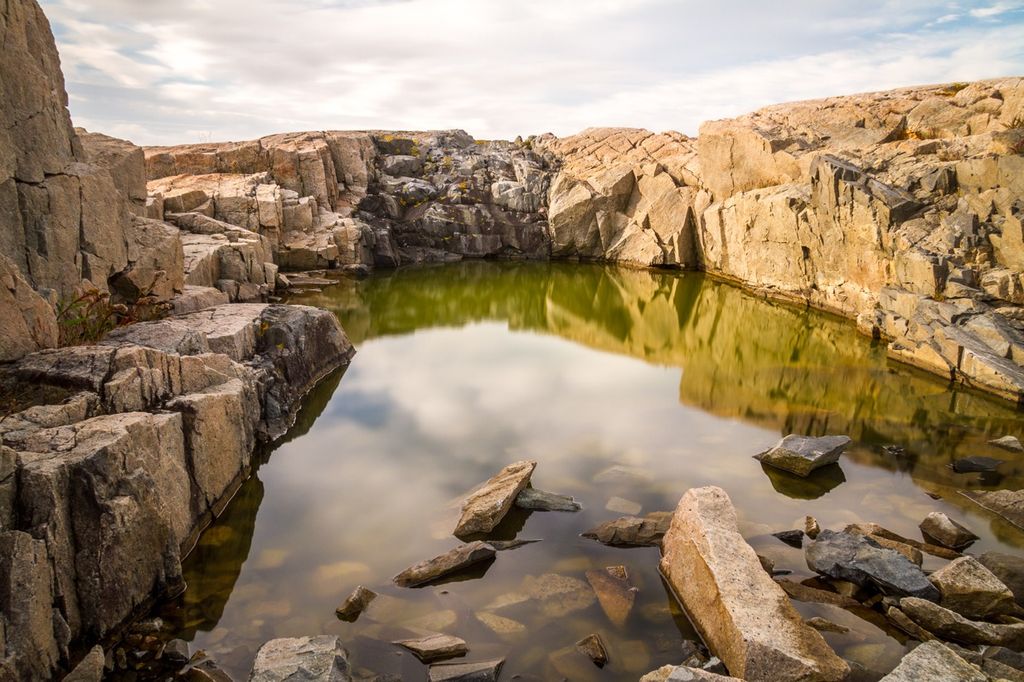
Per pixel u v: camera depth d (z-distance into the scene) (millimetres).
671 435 14852
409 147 52656
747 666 6871
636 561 9633
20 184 11617
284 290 30859
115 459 7871
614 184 44156
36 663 6465
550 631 8008
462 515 10633
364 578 9156
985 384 17906
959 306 19734
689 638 7922
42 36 13344
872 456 13672
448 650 7492
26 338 9859
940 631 7934
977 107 28500
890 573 8805
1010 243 19719
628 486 12109
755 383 19156
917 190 24312
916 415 16188
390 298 31969
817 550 9539
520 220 46875
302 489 11914
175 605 8438
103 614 7426
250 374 13766
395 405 16719
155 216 23172
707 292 34812
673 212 41406
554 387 18766
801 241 29453
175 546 8617
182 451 9867
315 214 38125
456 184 47656
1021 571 8969
